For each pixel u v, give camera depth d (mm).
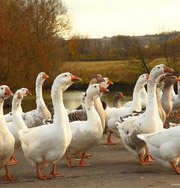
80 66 47094
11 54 37906
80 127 10742
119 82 45688
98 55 57125
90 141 10719
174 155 9250
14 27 38562
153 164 10703
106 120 13883
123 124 10906
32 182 9102
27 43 38250
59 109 9336
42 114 14633
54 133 9148
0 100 9539
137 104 13477
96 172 9953
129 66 45438
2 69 38125
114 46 56688
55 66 41031
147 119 10320
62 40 42250
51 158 9305
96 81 14344
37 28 40562
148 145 9594
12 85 38125
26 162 11586
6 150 9117
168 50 44938
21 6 39844
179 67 44375
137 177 9266
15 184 8953
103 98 36938
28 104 36375
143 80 13406
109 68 46344
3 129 9086
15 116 11352
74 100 37469
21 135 9805
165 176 9266
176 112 20438
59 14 42156
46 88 43656
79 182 8961
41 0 41281
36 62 38781
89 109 10805
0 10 38344
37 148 9203
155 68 10555
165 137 9273
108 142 14312
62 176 9594
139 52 45188
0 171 10484
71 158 11930
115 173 9789
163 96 15359
